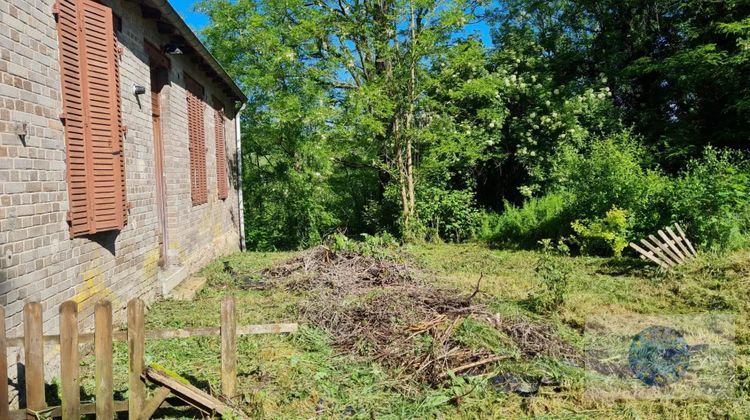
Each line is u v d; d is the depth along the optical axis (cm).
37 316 315
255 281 856
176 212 797
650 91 1623
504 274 906
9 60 368
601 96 1512
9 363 356
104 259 524
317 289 747
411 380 429
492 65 1738
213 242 1103
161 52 738
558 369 444
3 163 359
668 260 885
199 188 962
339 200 1791
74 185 454
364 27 1381
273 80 1445
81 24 469
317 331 552
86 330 479
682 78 1422
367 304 609
